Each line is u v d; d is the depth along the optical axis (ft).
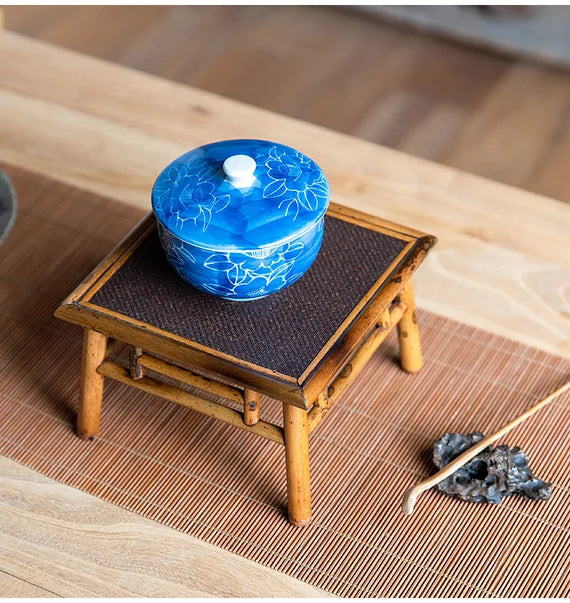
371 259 5.03
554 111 9.60
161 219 4.43
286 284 4.69
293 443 4.80
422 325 6.22
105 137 7.60
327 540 5.10
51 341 6.12
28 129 7.64
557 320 6.25
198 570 4.96
